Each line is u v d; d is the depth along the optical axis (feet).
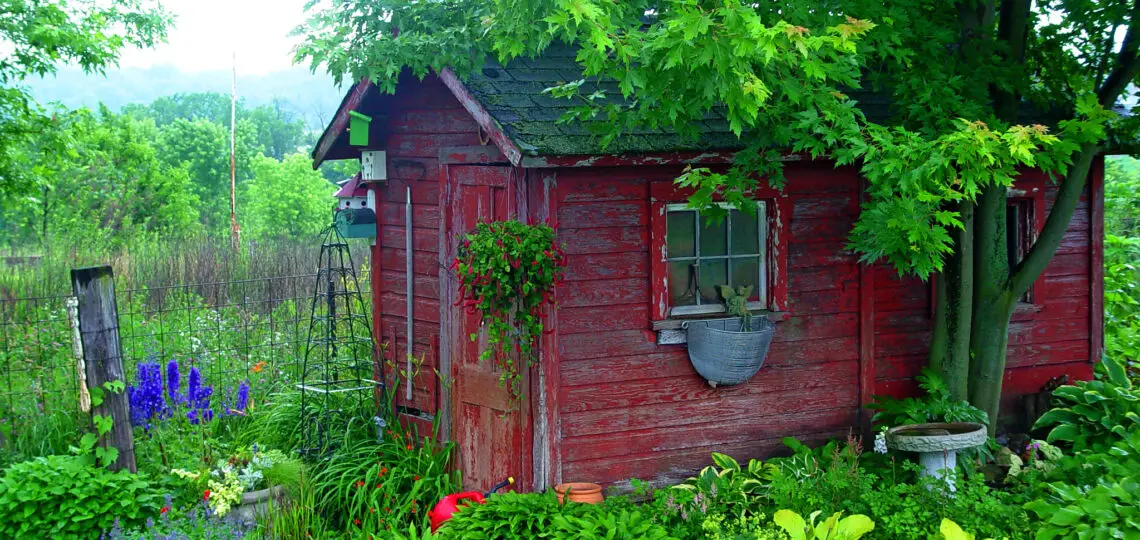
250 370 32.24
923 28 23.07
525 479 24.03
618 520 21.02
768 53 16.51
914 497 21.01
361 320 31.35
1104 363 27.86
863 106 26.04
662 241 24.26
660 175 24.16
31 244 78.54
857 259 26.32
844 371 26.58
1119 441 24.56
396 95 27.61
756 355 24.08
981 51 24.44
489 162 24.57
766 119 21.42
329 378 30.14
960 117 21.89
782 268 25.44
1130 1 23.34
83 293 23.15
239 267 50.72
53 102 38.81
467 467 25.45
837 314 26.37
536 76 25.05
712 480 23.11
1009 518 20.25
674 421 24.93
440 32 24.16
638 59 18.85
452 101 25.82
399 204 28.09
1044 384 29.45
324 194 106.32
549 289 22.66
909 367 27.50
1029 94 24.77
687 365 24.94
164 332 34.91
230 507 22.97
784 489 21.95
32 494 21.34
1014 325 29.04
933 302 27.55
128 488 22.31
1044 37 26.45
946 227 25.31
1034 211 29.17
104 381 23.30
